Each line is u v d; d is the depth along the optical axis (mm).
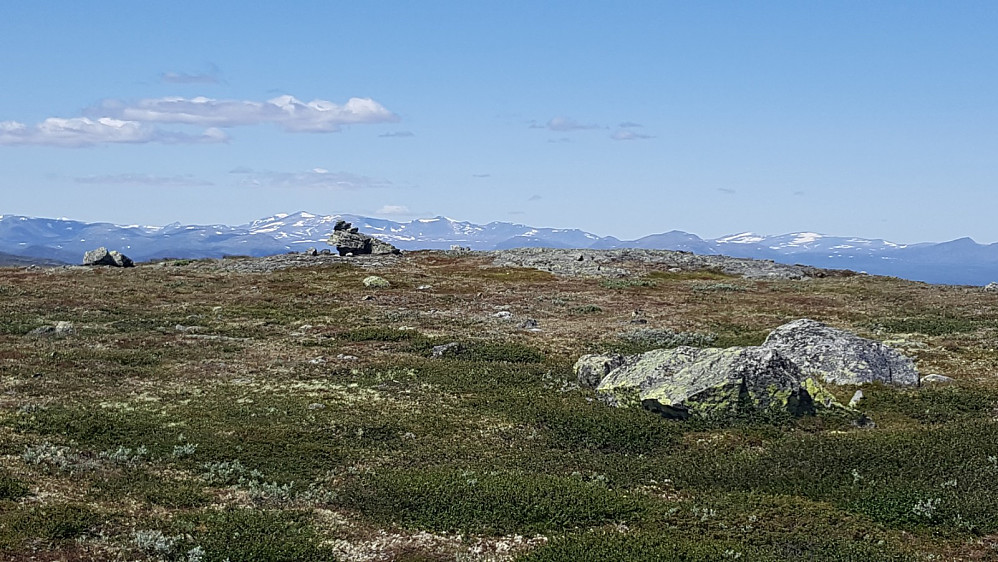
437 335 48531
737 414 29562
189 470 21734
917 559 16719
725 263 107125
